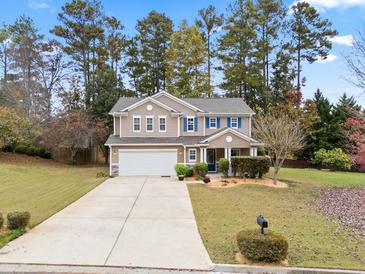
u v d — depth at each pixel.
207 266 6.65
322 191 19.12
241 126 27.69
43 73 38.06
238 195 16.31
